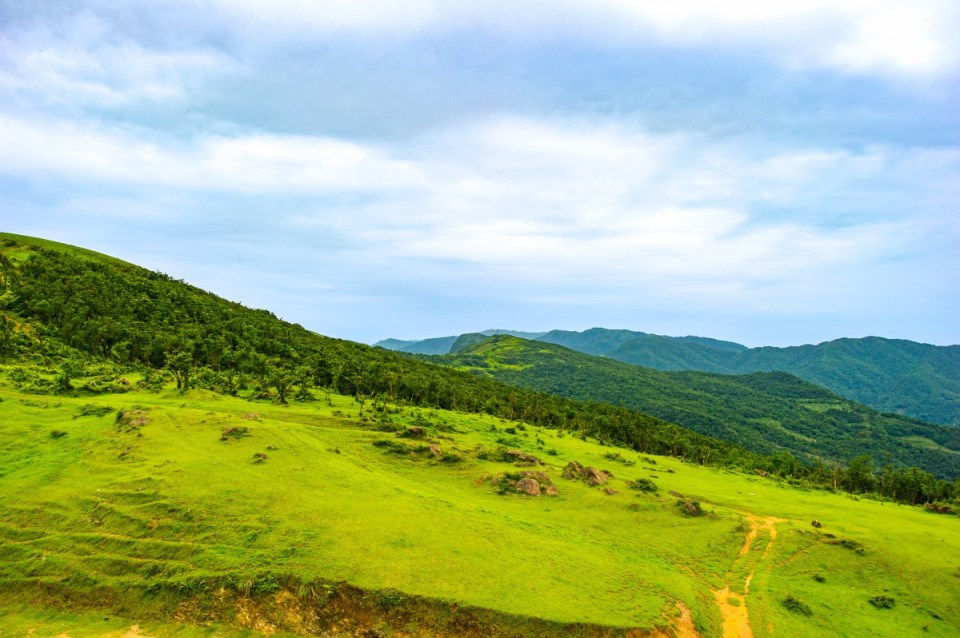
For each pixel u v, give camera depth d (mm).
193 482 51531
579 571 43281
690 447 147875
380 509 49500
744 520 67125
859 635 43312
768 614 44219
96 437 63969
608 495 68250
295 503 48812
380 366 156875
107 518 46188
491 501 61594
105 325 128625
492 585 38719
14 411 73188
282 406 96812
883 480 124312
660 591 42906
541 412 164125
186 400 90375
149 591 38625
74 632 35750
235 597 37562
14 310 132250
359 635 35281
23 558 41906
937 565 55844
